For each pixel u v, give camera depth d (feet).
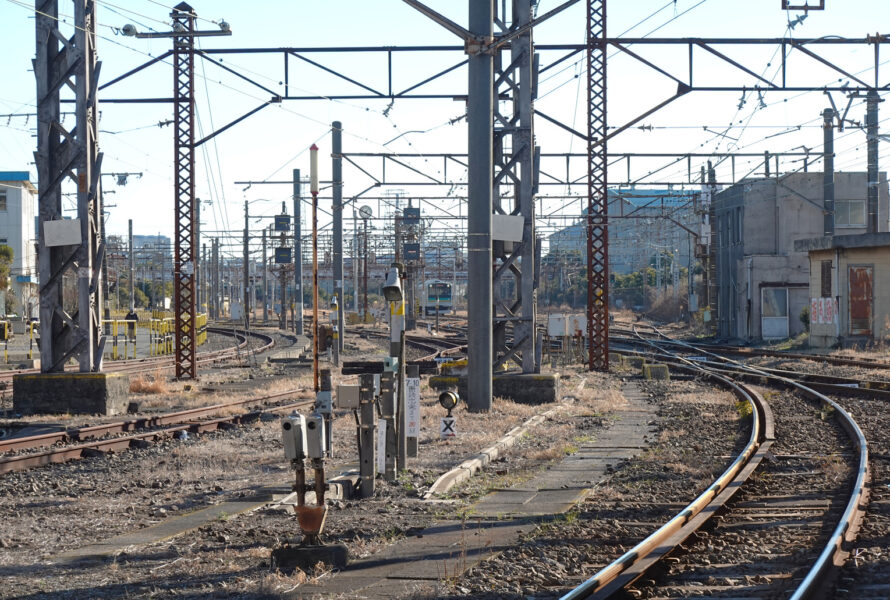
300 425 28.53
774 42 85.61
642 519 33.78
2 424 64.80
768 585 24.62
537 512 35.47
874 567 25.94
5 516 36.68
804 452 49.57
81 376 72.79
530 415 69.82
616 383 102.73
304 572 26.81
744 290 189.67
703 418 67.56
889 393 77.71
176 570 27.86
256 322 345.51
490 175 68.44
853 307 145.79
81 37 73.92
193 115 104.42
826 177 154.51
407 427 48.78
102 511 37.47
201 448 55.52
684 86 87.35
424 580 25.82
